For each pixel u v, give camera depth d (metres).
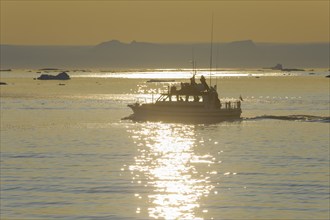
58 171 179.50
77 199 147.25
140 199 147.62
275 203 143.62
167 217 134.12
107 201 145.62
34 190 155.25
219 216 134.62
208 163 195.50
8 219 132.00
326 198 147.25
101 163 194.00
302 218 132.62
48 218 132.38
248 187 159.50
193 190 156.62
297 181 165.38
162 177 172.12
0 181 165.62
